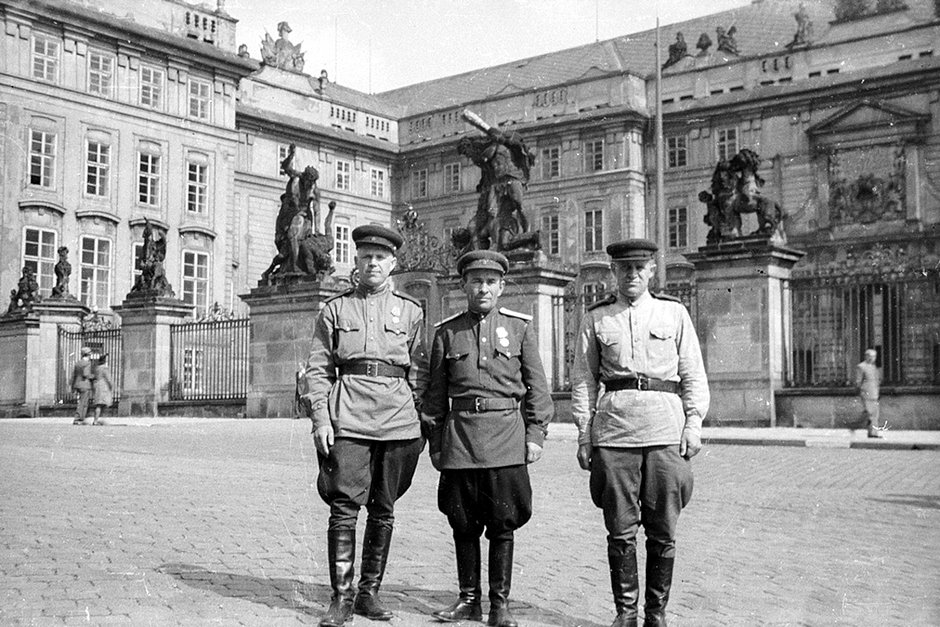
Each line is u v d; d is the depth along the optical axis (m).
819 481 12.38
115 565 7.18
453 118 62.62
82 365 28.06
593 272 54.94
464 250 27.12
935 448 16.91
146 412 32.66
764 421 21.78
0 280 42.94
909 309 25.02
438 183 63.03
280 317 29.83
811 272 25.19
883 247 47.72
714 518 9.39
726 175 22.92
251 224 56.84
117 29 46.78
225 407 30.97
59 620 5.60
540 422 5.86
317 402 5.92
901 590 6.46
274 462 15.20
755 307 22.16
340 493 5.77
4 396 36.03
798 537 8.40
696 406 5.60
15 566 7.13
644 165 55.47
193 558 7.46
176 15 50.00
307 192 30.19
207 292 50.94
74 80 45.66
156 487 11.84
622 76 55.31
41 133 44.50
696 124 53.94
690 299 23.47
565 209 56.56
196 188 50.94
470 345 5.89
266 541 8.20
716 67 53.91
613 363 5.61
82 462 15.09
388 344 6.03
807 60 51.31
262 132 57.84
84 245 45.88
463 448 5.70
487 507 5.70
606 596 6.33
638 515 5.52
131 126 47.81
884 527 8.88
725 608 6.02
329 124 61.78
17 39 43.72
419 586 6.64
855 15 50.72
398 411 5.94
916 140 47.81
